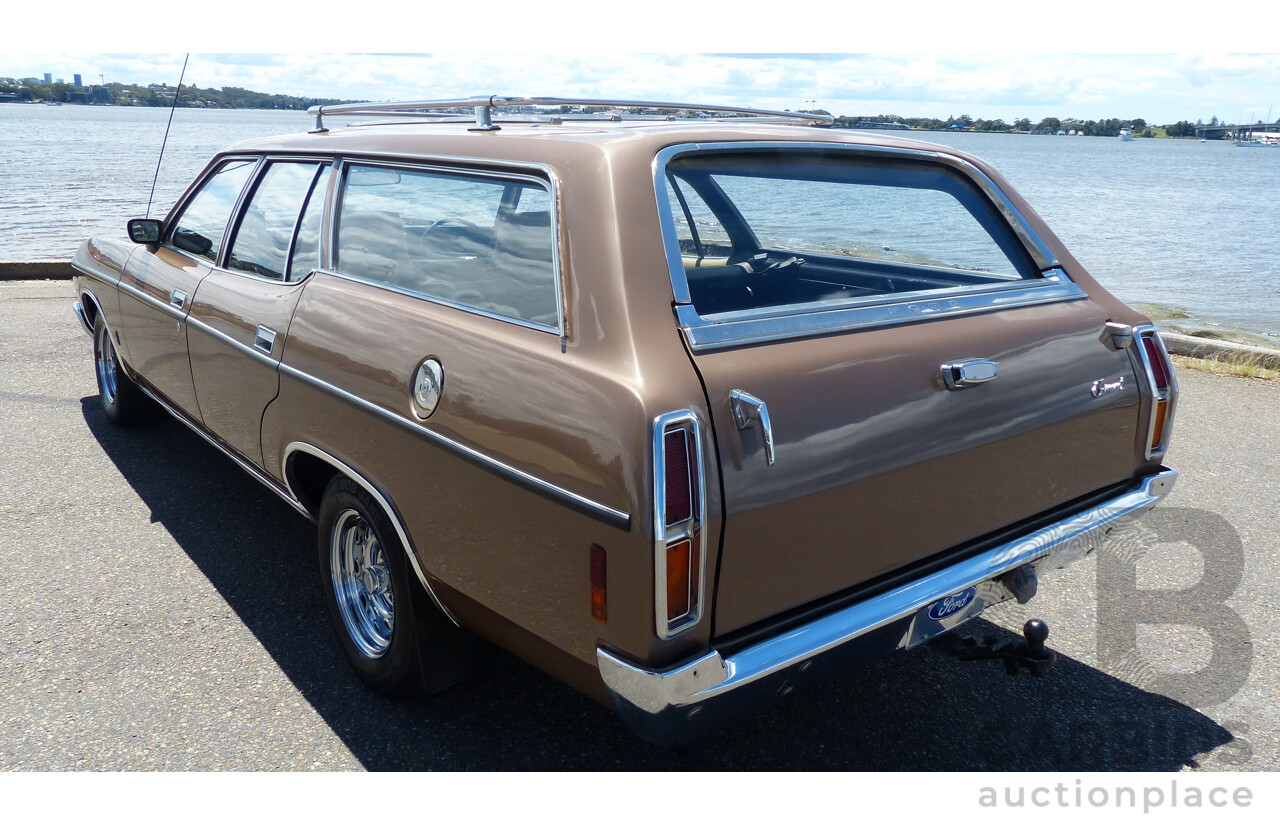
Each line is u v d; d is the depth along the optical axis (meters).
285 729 2.74
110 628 3.28
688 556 1.82
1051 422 2.54
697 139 2.34
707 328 1.99
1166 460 5.40
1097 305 2.80
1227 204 53.84
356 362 2.59
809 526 2.02
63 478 4.65
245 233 3.52
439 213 2.54
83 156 53.34
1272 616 3.59
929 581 2.27
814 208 2.60
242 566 3.77
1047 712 2.95
